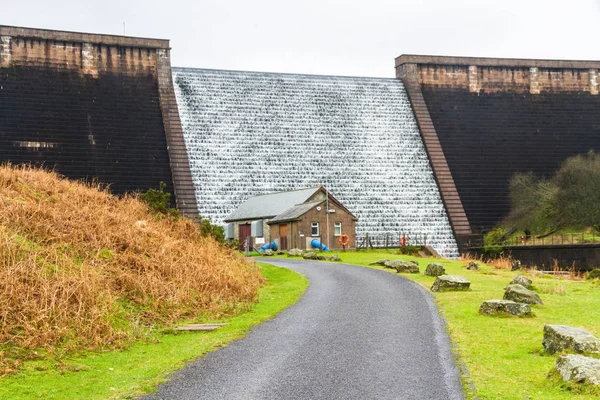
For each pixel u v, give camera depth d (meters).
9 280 20.83
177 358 17.72
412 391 14.49
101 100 90.44
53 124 85.25
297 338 20.14
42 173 35.16
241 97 98.38
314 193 68.25
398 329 21.19
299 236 64.50
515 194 92.50
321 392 14.52
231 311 25.34
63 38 91.38
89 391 14.80
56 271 22.91
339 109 101.44
